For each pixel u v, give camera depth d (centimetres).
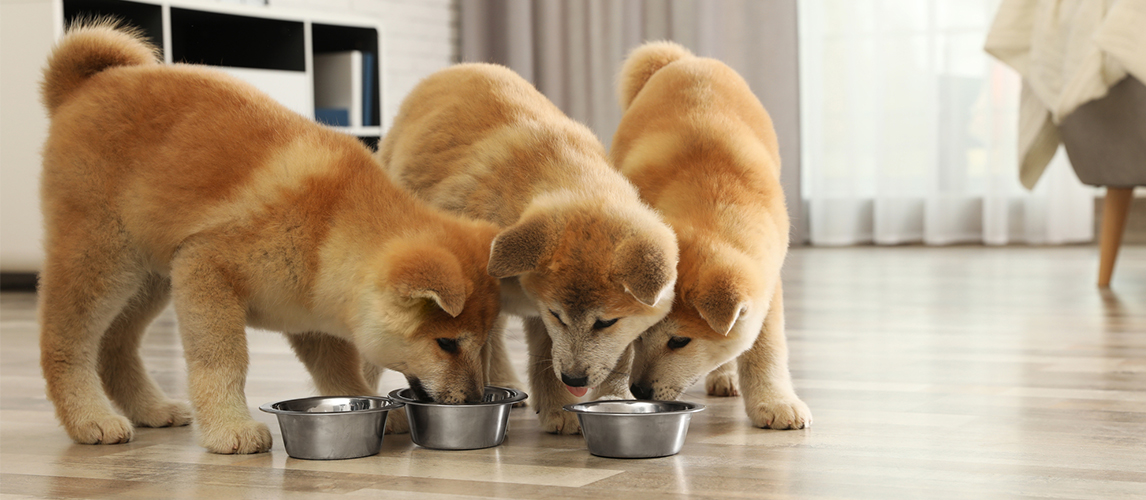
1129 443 178
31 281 523
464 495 149
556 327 191
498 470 165
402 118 252
